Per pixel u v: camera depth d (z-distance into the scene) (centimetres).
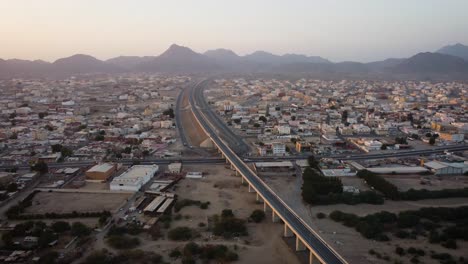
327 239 12525
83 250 11688
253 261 11362
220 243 12400
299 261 11344
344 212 14750
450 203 15825
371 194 16075
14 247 11788
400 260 11212
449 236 12719
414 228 13438
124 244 11962
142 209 14912
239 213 14862
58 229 12838
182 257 11450
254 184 16050
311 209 15088
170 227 13462
